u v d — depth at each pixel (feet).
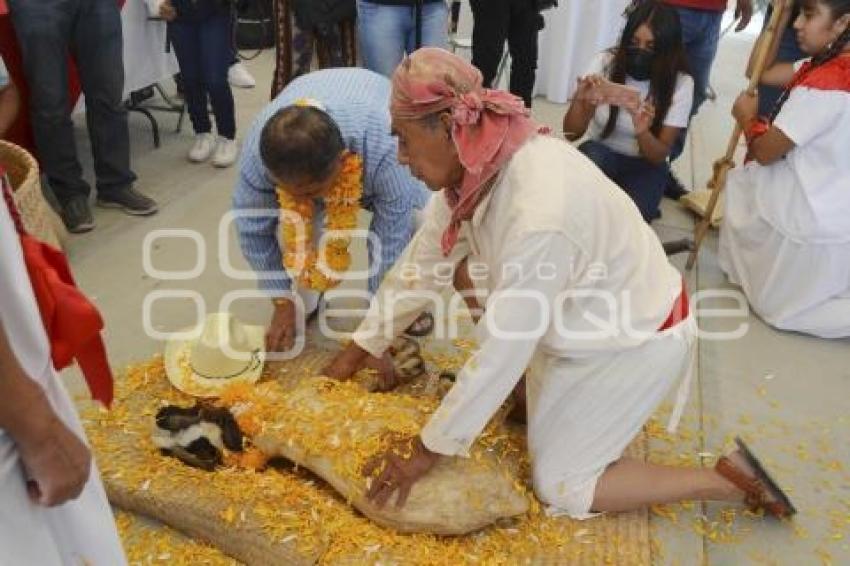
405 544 5.55
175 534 5.91
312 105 6.08
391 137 6.53
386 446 5.75
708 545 6.16
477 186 4.84
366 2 10.62
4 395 2.90
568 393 5.77
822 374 8.27
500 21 11.73
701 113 15.31
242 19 17.44
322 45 10.98
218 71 11.60
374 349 6.57
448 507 5.55
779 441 7.28
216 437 6.10
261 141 5.77
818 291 8.65
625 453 6.86
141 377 7.22
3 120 8.51
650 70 9.29
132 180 10.83
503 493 5.73
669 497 6.04
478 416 5.25
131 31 11.51
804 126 8.29
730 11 22.72
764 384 8.07
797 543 6.23
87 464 3.31
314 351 7.74
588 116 9.71
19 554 3.19
